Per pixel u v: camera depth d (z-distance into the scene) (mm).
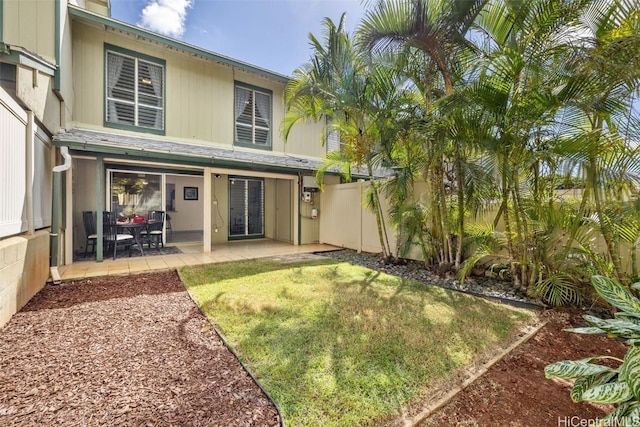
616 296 2480
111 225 7160
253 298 4484
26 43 5773
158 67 8633
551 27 4098
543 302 4531
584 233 4316
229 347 3012
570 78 3855
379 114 6211
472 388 2510
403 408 2211
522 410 2271
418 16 4848
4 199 3617
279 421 2039
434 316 3900
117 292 4770
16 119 3971
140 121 8344
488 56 4531
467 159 5297
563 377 2074
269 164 8539
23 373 2529
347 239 9516
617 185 3799
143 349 2965
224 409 2131
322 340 3184
